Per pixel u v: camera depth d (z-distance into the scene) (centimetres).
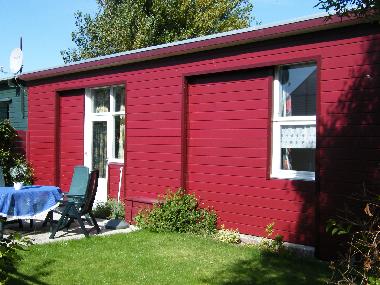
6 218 711
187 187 838
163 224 774
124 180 955
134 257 610
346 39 632
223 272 555
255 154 743
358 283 404
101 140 1053
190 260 602
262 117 736
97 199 1045
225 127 786
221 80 793
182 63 841
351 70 627
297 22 655
